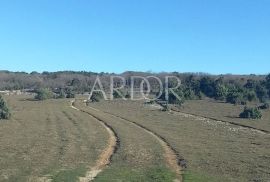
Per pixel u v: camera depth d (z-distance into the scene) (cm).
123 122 7919
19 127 6775
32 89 18512
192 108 11062
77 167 3853
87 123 7588
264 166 4191
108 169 3819
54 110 10012
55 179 3362
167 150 5003
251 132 7000
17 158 4188
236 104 12294
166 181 3409
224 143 5666
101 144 5250
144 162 4212
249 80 15512
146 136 6138
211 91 14725
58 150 4703
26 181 3278
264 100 13625
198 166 4100
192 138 6050
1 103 8081
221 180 3547
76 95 15538
